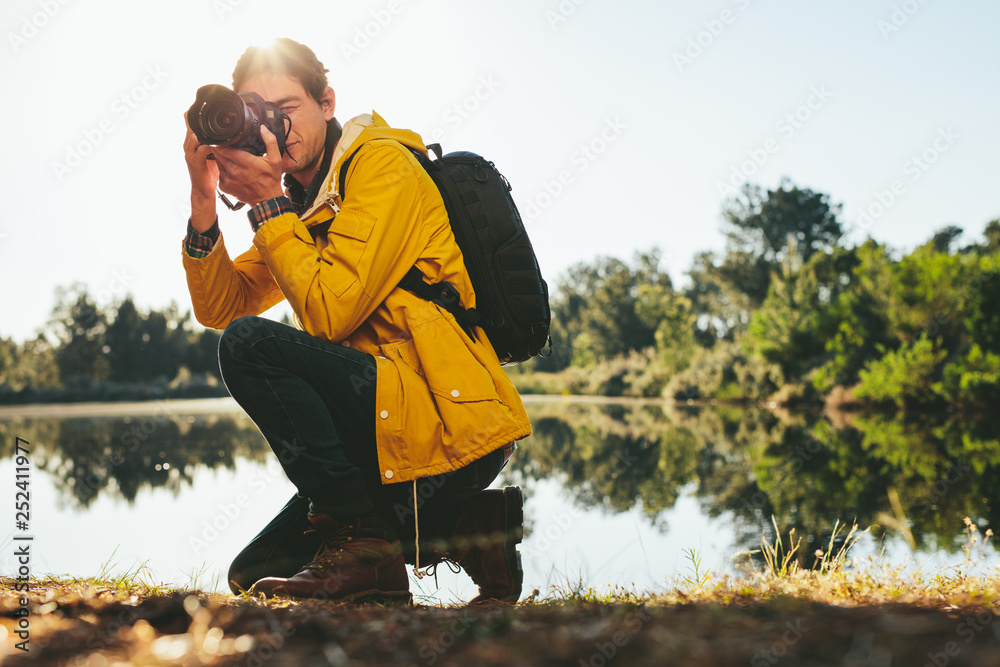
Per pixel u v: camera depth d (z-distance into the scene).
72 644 1.12
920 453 8.78
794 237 37.38
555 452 10.12
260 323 1.81
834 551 3.63
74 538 4.25
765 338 24.11
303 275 1.86
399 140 2.04
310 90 2.11
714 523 4.80
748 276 37.88
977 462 7.66
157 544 4.00
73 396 37.28
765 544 2.23
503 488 2.10
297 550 2.11
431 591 2.50
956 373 15.82
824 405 21.20
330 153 2.20
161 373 41.84
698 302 51.22
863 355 20.06
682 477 7.38
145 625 1.23
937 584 1.90
